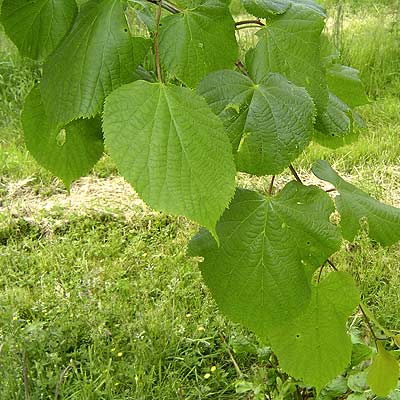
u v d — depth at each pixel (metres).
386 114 2.77
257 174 0.55
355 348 1.15
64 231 2.04
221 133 0.48
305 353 0.70
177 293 1.67
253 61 0.57
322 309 0.69
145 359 1.44
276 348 0.71
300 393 1.24
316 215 0.61
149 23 0.56
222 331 1.54
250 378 1.37
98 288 1.72
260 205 0.61
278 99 0.54
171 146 0.47
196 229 1.99
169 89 0.48
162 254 1.86
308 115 0.54
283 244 0.61
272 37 0.57
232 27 0.56
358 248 1.87
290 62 0.57
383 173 2.34
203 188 0.47
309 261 0.61
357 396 1.12
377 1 3.93
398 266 1.82
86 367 1.43
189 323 1.58
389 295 1.67
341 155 2.42
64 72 0.53
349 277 0.69
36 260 1.85
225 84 0.55
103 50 0.52
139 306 1.62
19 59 2.91
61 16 0.54
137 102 0.47
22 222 2.04
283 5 0.58
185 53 0.54
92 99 0.51
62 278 1.76
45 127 0.62
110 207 2.14
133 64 0.52
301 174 2.32
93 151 0.65
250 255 0.61
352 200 0.69
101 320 1.54
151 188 0.46
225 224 0.61
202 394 1.38
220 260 0.62
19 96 2.75
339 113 0.63
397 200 2.19
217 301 0.62
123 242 1.96
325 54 0.71
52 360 1.40
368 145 2.48
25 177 2.32
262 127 0.54
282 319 0.62
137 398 1.31
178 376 1.43
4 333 1.46
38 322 1.50
